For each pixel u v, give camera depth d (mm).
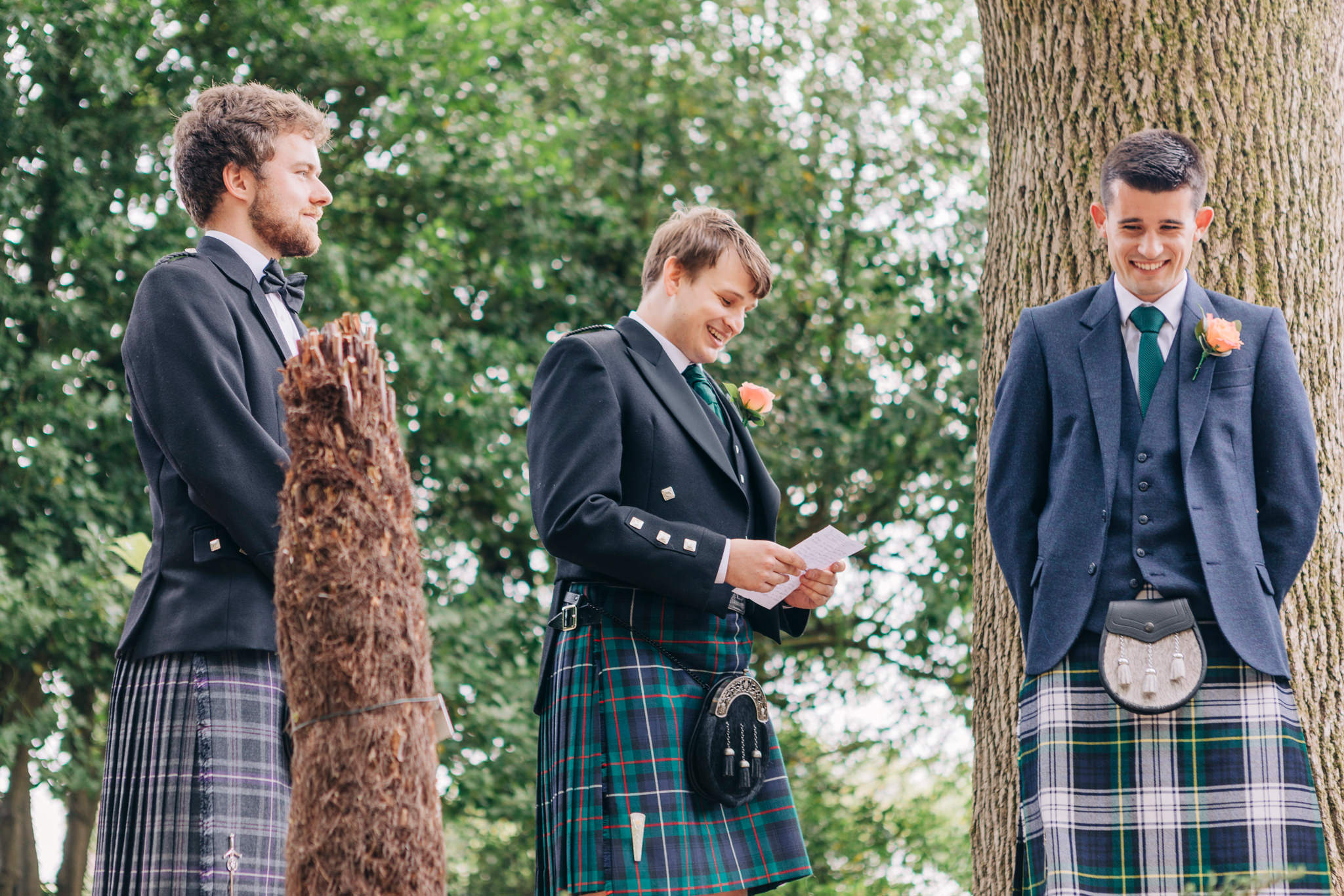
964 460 11398
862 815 12008
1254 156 3762
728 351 11492
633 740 2797
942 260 11656
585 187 12070
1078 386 2881
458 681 9414
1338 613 3584
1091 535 2779
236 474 2639
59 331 9344
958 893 11609
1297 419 2816
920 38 12219
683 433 3000
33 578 8266
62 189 9078
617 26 12398
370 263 10297
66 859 10047
